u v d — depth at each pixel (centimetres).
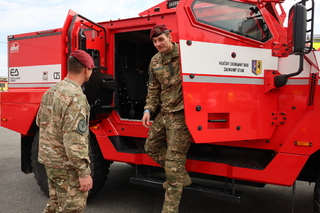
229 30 239
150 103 267
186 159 271
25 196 354
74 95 180
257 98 246
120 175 450
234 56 239
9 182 409
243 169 243
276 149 251
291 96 246
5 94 343
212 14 235
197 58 227
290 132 242
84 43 306
